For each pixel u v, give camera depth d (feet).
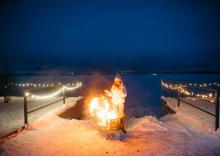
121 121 22.67
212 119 28.89
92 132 23.94
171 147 19.58
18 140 21.76
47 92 83.61
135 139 21.71
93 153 18.65
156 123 26.96
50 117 29.71
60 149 19.53
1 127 25.64
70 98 49.96
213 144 20.13
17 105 41.37
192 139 21.45
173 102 42.98
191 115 31.42
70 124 27.45
